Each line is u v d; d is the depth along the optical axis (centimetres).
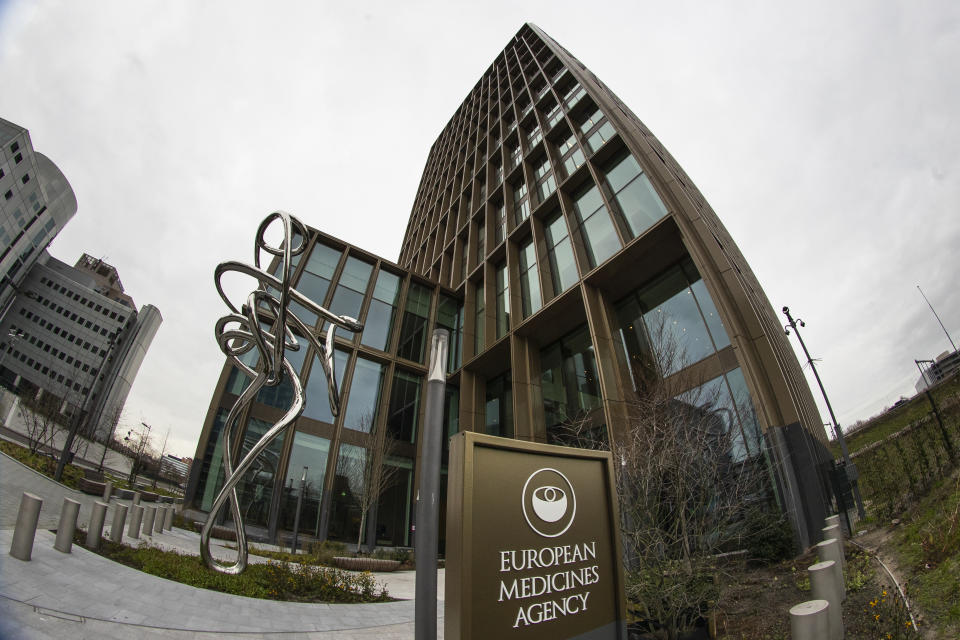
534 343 1953
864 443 1983
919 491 816
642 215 1650
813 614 415
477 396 2234
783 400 1057
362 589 964
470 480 319
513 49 4153
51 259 9269
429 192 4597
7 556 625
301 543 1722
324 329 2208
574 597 356
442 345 365
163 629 519
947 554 529
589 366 1709
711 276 1242
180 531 1444
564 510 376
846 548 768
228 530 1582
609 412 1340
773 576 745
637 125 2275
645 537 677
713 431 868
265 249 916
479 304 2550
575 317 1795
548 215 2188
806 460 968
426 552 292
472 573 300
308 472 1900
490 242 2634
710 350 1275
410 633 690
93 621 491
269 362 890
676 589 572
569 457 396
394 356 2339
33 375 7612
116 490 1789
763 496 923
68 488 1495
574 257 1789
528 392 1806
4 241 6644
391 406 2248
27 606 479
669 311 1472
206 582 760
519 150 2858
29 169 6581
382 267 2594
